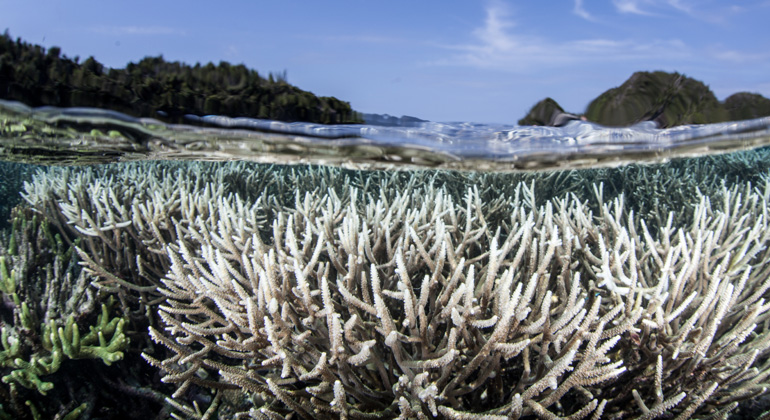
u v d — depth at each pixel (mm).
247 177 8156
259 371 3209
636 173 8461
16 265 4934
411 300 2496
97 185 5922
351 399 2822
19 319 4098
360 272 3205
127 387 3986
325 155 6648
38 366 3582
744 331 2746
